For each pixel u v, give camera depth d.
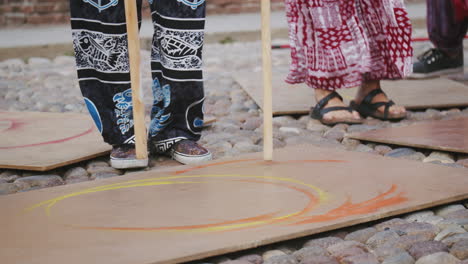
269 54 2.73
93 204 2.31
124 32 2.79
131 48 2.71
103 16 2.75
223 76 5.66
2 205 2.33
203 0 2.80
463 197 2.36
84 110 4.41
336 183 2.50
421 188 2.42
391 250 1.97
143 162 2.91
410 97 4.29
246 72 5.70
